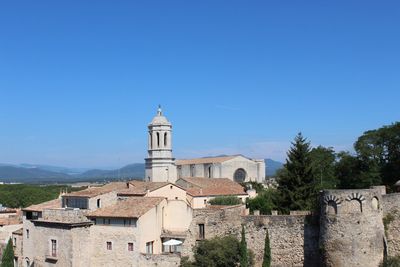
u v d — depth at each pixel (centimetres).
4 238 10588
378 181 12062
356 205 6738
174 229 8719
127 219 8131
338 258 6731
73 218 8606
